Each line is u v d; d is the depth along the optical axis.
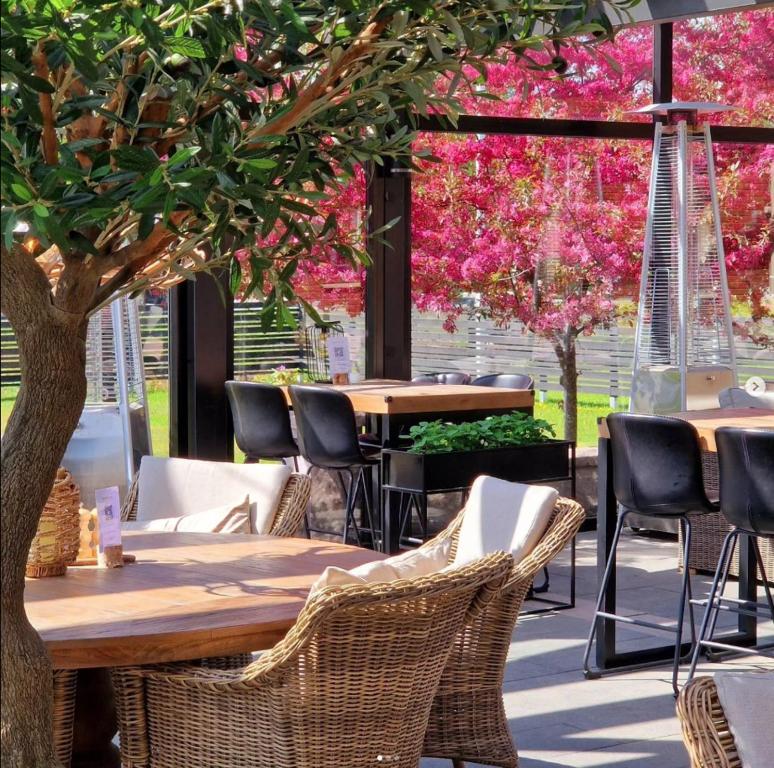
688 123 8.88
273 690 2.78
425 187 8.77
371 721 2.88
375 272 8.66
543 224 9.09
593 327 9.24
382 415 7.99
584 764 4.45
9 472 2.10
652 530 9.07
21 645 2.14
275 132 2.02
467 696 3.63
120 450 7.59
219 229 1.92
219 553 3.87
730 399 7.85
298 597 3.23
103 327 7.62
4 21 1.65
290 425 7.73
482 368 9.02
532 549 3.78
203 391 8.12
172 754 2.99
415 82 2.10
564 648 6.04
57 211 1.80
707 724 2.21
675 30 9.36
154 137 2.03
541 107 8.96
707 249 9.08
